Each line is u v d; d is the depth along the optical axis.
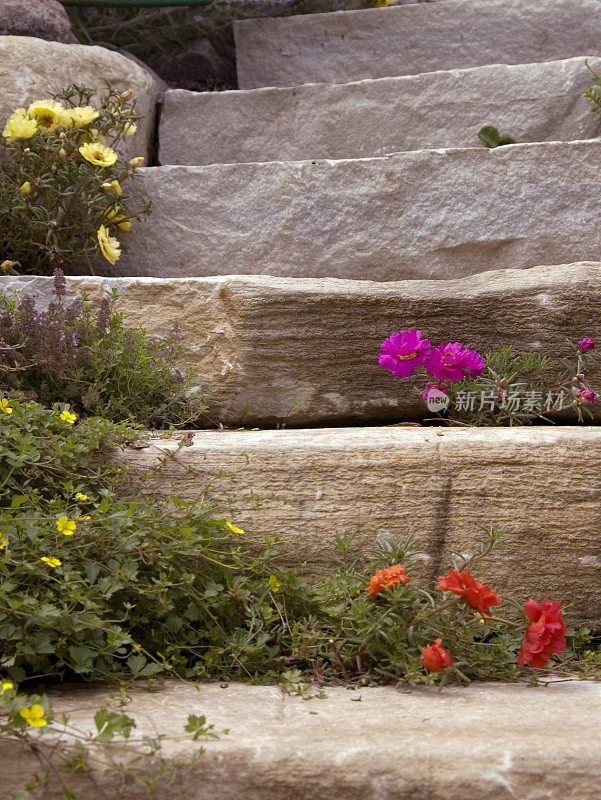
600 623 2.34
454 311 2.99
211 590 2.05
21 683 1.88
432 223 3.51
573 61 3.95
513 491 2.38
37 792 1.44
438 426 3.00
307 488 2.41
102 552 2.02
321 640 2.06
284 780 1.46
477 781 1.44
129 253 3.74
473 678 2.07
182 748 1.49
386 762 1.47
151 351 2.98
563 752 1.48
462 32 4.54
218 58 5.07
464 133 4.05
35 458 2.19
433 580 2.36
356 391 2.97
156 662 1.90
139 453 2.46
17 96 3.59
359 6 4.99
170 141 4.32
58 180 3.46
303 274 3.60
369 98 4.15
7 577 1.79
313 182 3.59
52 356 2.65
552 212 3.42
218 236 3.67
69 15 4.75
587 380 2.88
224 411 2.97
